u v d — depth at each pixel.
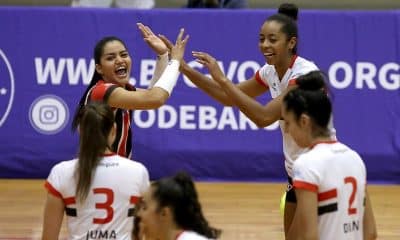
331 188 7.72
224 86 9.83
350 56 17.27
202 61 9.91
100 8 17.30
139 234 7.46
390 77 17.27
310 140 7.91
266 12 17.22
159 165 17.27
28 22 17.27
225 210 15.18
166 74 9.76
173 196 6.84
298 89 7.93
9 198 15.90
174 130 17.27
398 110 17.27
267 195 16.36
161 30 17.30
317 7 22.50
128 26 17.30
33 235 13.46
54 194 8.10
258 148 17.28
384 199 16.19
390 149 17.27
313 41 17.30
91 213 8.05
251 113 9.76
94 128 8.03
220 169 17.34
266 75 10.98
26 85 17.28
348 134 17.28
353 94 17.27
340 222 7.79
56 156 17.28
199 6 19.83
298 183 7.69
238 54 17.27
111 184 8.05
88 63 17.27
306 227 7.65
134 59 17.27
